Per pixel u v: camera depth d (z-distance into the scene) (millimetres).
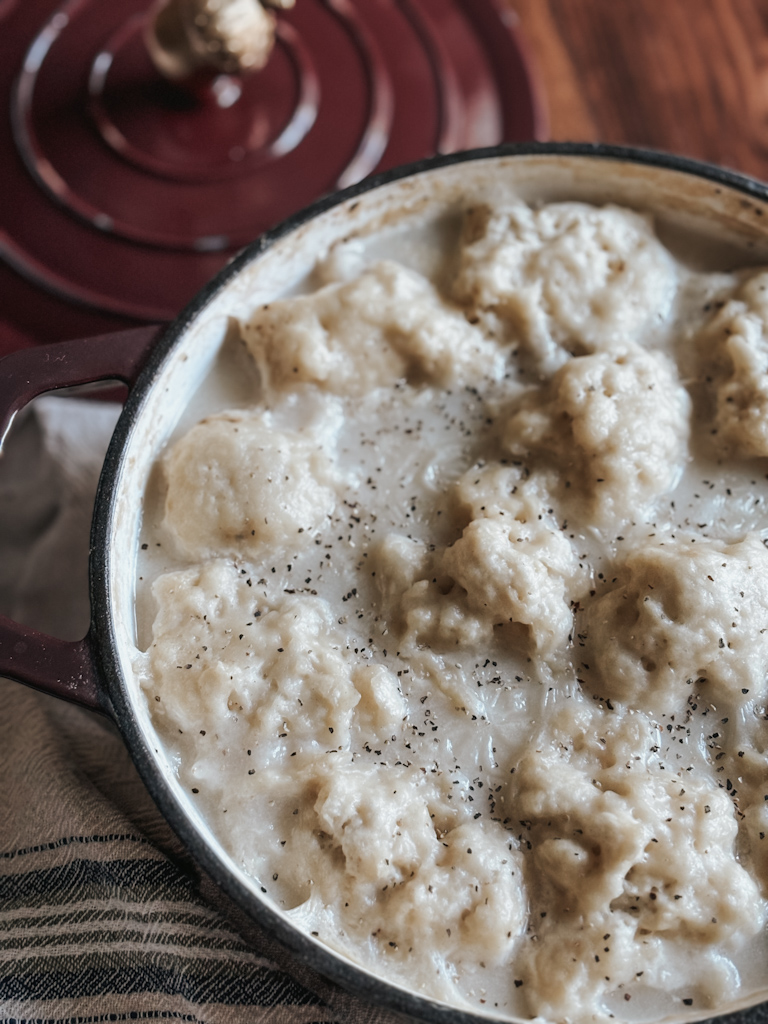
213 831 432
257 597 454
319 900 419
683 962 415
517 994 415
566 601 447
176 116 595
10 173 590
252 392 484
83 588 545
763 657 434
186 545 459
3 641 425
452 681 442
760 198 466
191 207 590
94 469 557
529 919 421
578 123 623
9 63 602
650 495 458
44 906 460
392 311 473
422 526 463
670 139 620
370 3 617
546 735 436
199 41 560
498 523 448
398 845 420
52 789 474
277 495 455
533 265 480
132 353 456
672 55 628
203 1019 445
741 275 484
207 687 436
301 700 438
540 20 636
